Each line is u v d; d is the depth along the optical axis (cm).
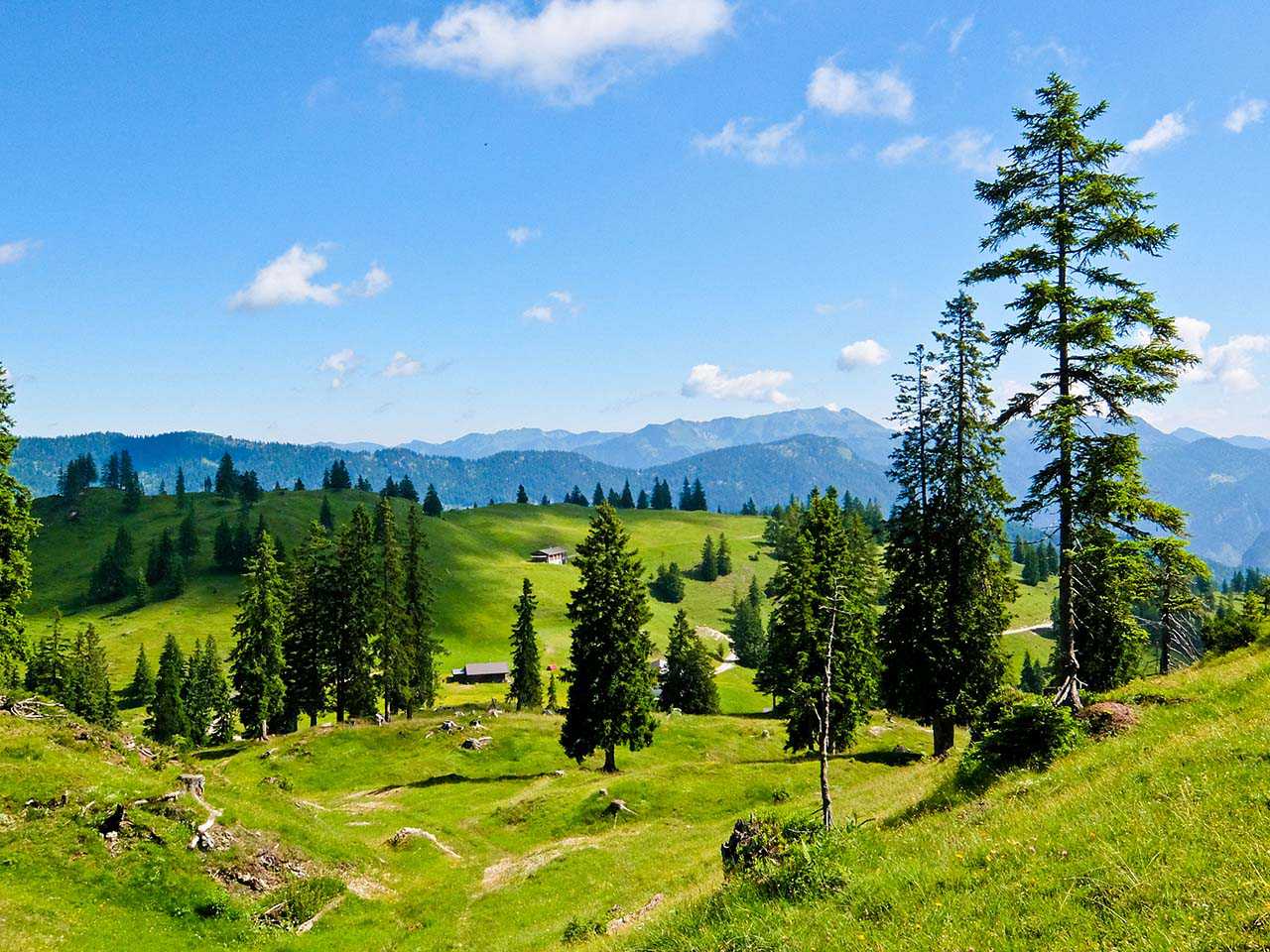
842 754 4891
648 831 3459
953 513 3262
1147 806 1220
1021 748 1981
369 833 3553
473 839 3647
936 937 1007
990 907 1048
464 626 16275
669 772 4462
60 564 19012
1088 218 2100
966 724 3359
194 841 2409
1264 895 825
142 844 2316
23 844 2158
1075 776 1612
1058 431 2053
